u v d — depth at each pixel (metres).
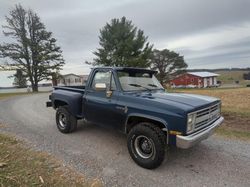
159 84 5.59
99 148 4.82
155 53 54.31
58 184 3.14
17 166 3.60
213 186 3.36
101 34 29.17
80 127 6.54
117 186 3.29
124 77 4.79
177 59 55.31
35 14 37.03
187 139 3.40
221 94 17.64
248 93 17.80
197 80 61.50
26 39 35.88
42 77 38.12
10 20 35.34
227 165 4.09
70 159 4.17
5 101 14.24
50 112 9.27
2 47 34.75
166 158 4.39
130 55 27.95
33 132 5.98
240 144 5.22
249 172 3.82
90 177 3.50
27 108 10.55
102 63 28.25
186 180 3.53
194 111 3.59
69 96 5.75
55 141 5.23
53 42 38.81
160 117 3.71
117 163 4.09
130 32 28.42
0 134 5.53
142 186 3.32
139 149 4.04
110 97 4.68
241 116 8.02
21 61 36.22
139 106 4.05
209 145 5.15
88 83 5.36
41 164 3.80
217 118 4.64
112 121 4.65
